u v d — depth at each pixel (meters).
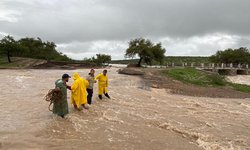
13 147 8.98
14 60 75.94
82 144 9.55
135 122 12.86
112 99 18.59
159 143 10.16
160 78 33.56
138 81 30.30
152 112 15.35
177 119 14.05
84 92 14.53
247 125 13.77
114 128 11.68
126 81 29.95
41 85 25.09
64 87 12.59
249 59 94.56
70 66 65.38
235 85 35.03
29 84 25.75
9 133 10.27
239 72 76.88
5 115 12.87
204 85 32.38
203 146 10.11
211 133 11.84
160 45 65.44
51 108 14.45
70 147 9.22
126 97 20.11
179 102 19.73
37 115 12.98
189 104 19.11
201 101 21.14
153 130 11.77
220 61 96.69
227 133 12.03
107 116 13.52
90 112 14.09
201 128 12.56
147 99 20.03
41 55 97.81
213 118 14.91
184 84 31.14
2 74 37.38
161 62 66.44
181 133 11.62
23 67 58.75
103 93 18.53
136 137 10.67
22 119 12.22
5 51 74.12
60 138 10.03
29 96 18.27
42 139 9.81
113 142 9.95
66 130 10.96
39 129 10.84
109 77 33.25
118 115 13.96
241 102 22.12
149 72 37.56
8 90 21.09
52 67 61.88
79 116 13.16
